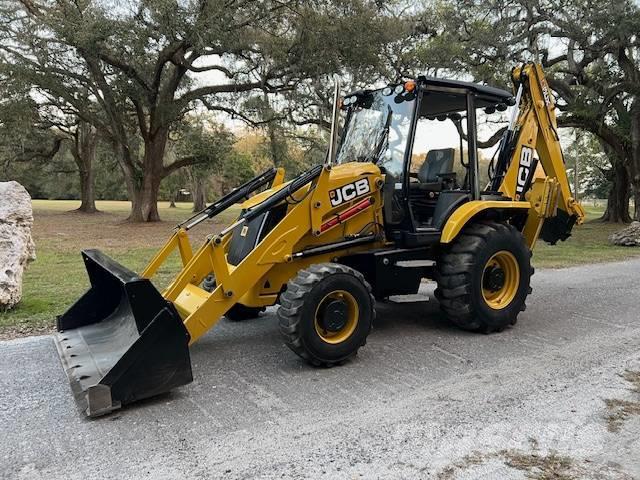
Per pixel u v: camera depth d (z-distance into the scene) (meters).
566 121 21.44
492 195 5.70
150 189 24.41
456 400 3.71
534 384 4.00
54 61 19.12
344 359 4.44
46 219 26.67
